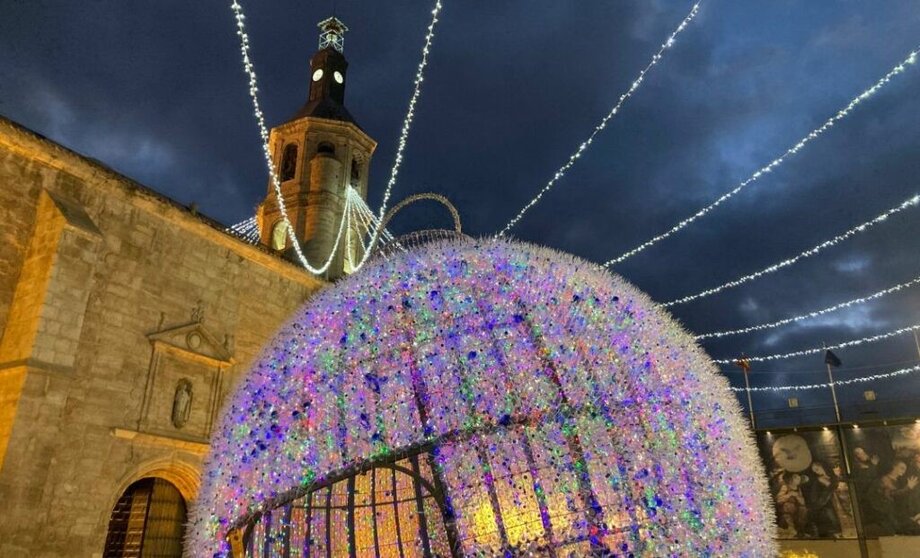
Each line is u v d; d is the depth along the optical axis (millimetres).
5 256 14398
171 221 17734
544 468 3357
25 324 13828
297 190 29547
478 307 3836
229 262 19438
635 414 3588
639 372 3756
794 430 23047
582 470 3348
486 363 3643
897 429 21625
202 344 17781
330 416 3684
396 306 3955
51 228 14680
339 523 3705
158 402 16203
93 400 14711
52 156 15312
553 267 4188
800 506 22203
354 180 31750
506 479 3357
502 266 4066
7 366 13367
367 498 3799
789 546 21891
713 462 3693
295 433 3703
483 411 3516
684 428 3693
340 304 4164
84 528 13883
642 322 4082
